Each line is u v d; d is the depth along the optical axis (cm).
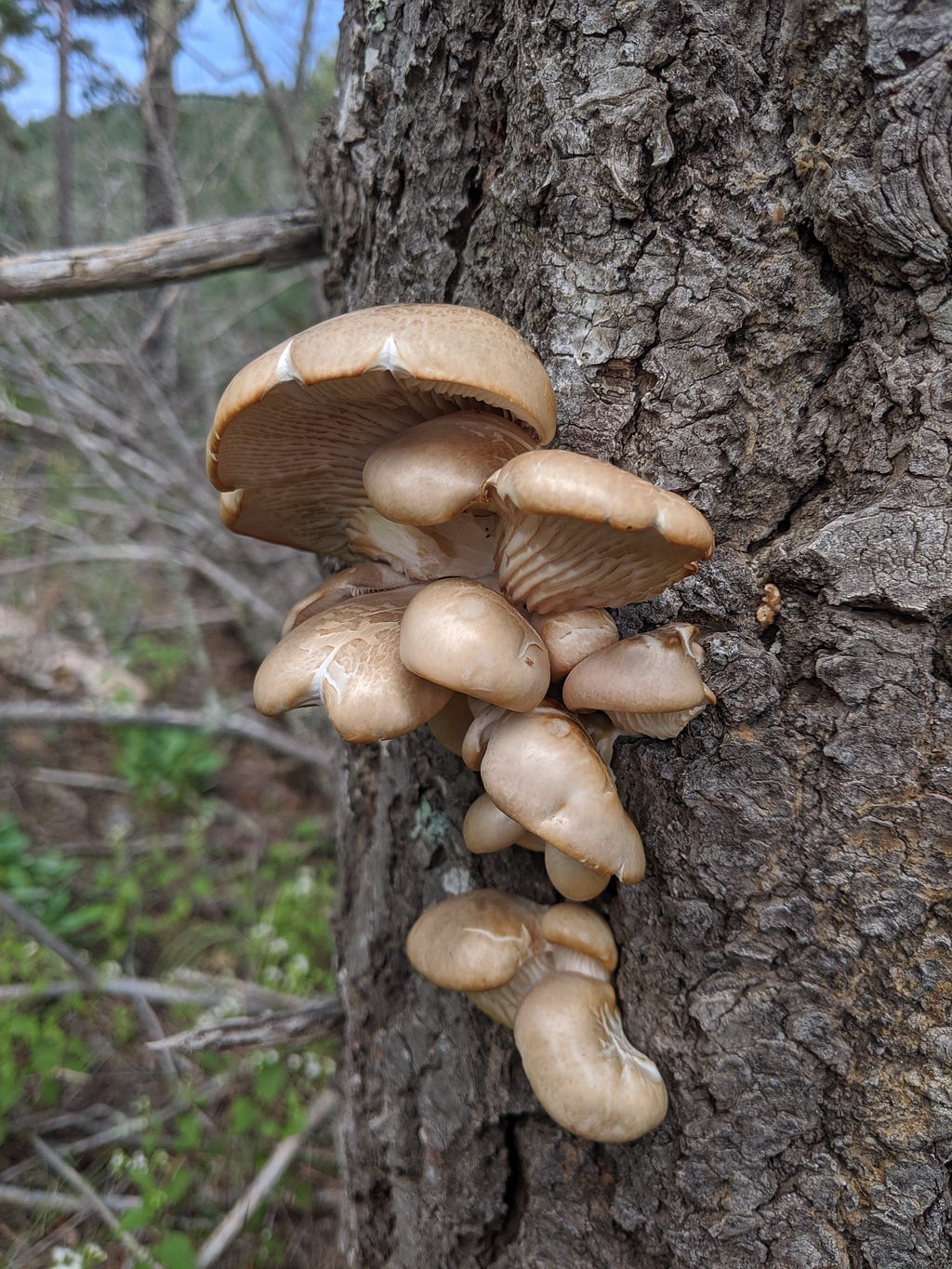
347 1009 47
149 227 88
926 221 26
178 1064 66
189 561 104
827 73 27
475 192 36
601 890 31
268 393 27
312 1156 63
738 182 29
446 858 40
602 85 30
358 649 29
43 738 106
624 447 32
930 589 28
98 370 103
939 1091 29
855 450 29
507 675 26
